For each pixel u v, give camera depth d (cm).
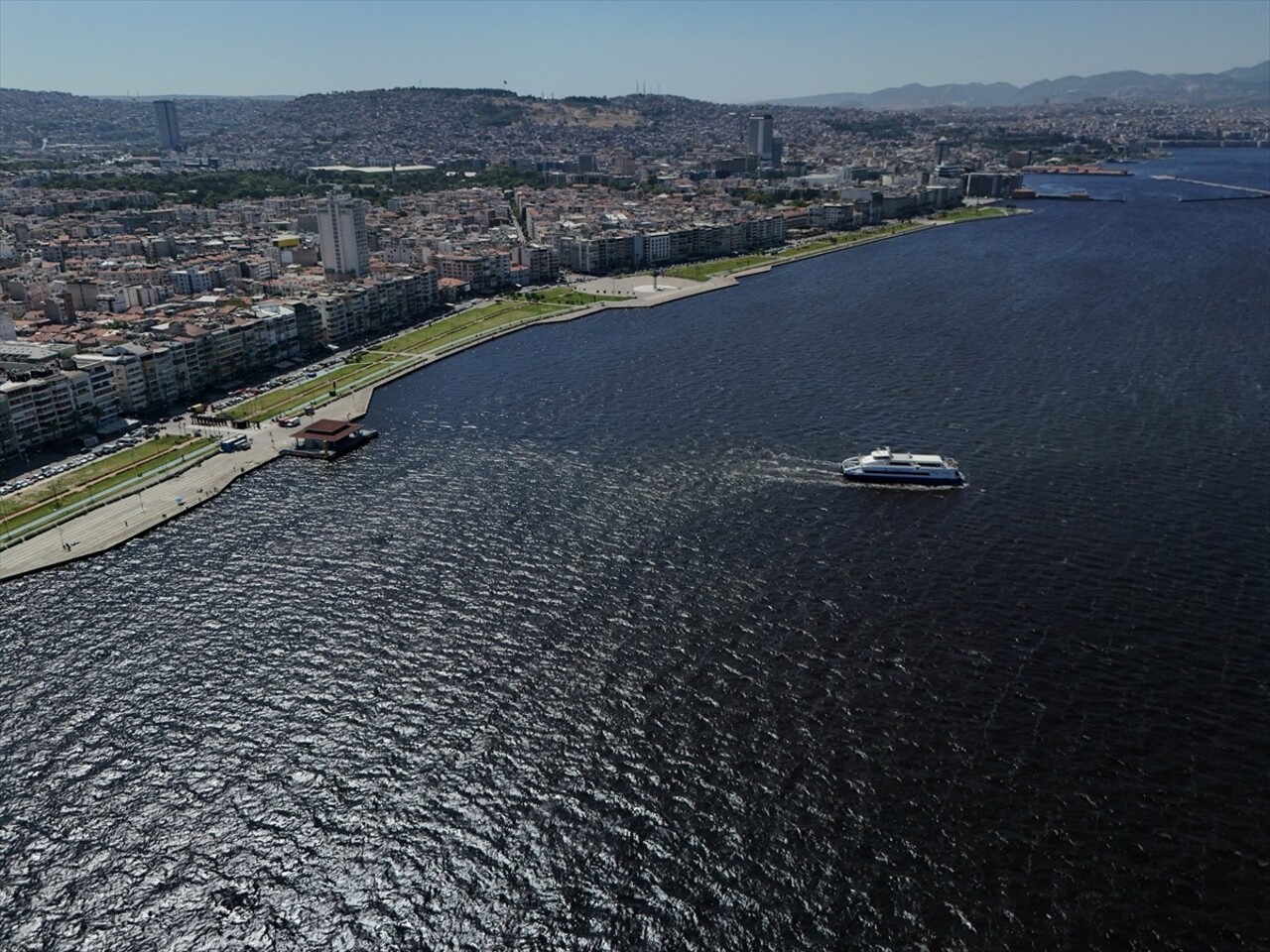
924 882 14312
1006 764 16475
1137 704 17875
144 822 15788
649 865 14800
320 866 14988
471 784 16462
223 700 18638
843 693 18362
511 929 13900
